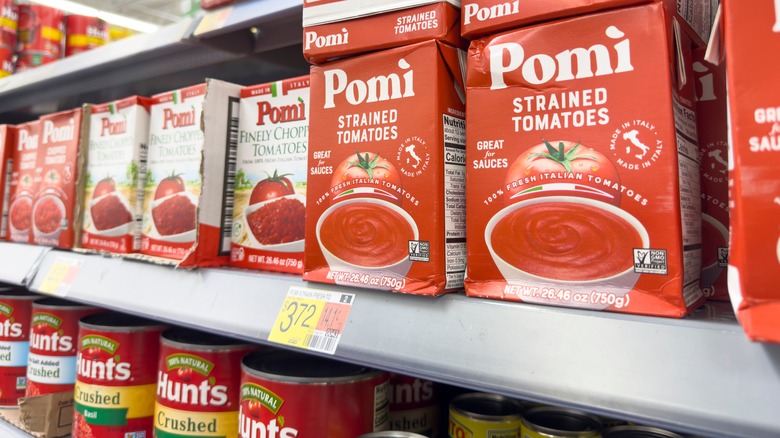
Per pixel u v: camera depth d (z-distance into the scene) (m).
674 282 0.50
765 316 0.40
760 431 0.42
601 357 0.50
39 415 1.10
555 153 0.57
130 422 1.01
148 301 0.94
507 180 0.59
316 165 0.73
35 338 1.20
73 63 1.24
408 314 0.64
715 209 0.63
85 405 1.02
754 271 0.41
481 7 0.62
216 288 0.86
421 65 0.64
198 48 1.07
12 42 1.71
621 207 0.53
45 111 1.84
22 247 1.31
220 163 0.94
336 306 0.70
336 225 0.71
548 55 0.57
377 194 0.67
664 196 0.51
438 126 0.63
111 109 1.15
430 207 0.63
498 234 0.60
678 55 0.54
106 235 1.13
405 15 0.66
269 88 0.92
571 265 0.56
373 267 0.68
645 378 0.48
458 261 0.66
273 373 0.76
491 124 0.61
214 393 0.88
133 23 7.05
